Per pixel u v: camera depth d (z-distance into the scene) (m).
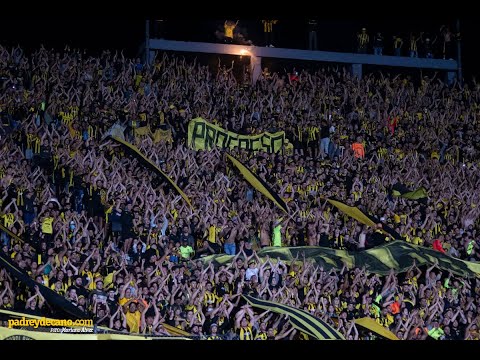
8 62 35.53
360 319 25.97
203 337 23.70
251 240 30.09
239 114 37.62
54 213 27.20
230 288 26.92
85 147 31.89
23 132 31.64
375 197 34.34
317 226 31.36
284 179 33.69
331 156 36.94
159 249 28.08
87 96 34.81
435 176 37.38
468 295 29.91
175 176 32.09
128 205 28.88
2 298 23.16
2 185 27.97
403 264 29.83
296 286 27.72
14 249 25.20
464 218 34.53
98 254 26.03
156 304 24.84
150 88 37.44
